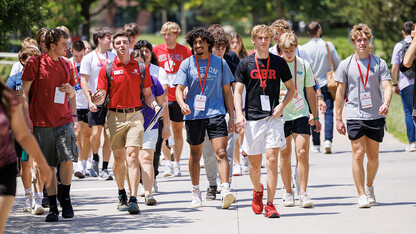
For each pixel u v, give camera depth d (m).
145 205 22.55
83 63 27.36
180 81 21.56
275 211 19.69
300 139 20.88
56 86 20.03
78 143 29.73
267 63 19.80
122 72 20.84
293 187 23.48
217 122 21.41
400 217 19.34
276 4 166.75
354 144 21.14
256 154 19.94
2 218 12.82
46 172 13.22
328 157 32.53
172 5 139.38
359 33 21.17
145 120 22.38
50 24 40.62
